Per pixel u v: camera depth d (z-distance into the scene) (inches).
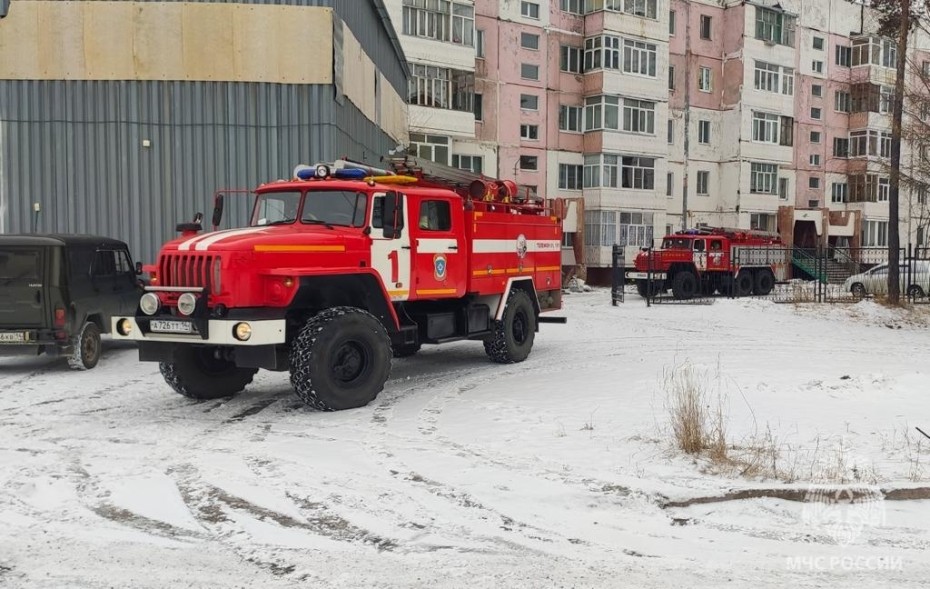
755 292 1133.7
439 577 156.4
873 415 302.4
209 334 297.1
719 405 301.6
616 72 1397.6
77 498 207.0
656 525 187.6
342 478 224.1
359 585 152.6
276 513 195.0
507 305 454.0
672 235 1083.9
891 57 1761.8
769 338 636.7
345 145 656.4
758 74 1589.6
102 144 607.5
